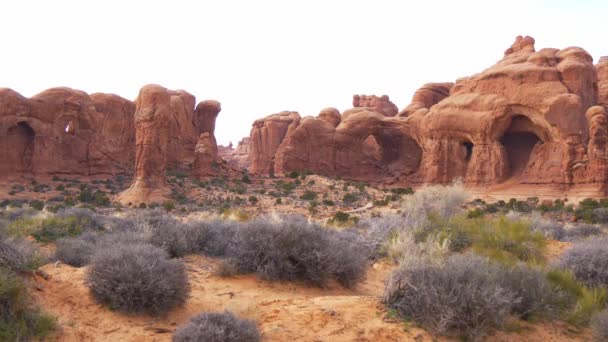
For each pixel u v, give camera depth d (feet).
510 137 191.83
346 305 22.59
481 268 22.94
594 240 34.50
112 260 22.74
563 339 20.80
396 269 22.75
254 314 22.06
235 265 30.45
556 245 41.32
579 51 182.50
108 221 57.41
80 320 20.38
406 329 19.90
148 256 23.70
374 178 225.56
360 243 39.01
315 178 180.14
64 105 167.53
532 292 22.65
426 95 253.24
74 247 34.88
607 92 209.46
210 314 19.61
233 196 143.02
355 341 19.21
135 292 21.81
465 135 190.19
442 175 193.67
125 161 193.26
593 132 159.02
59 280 23.81
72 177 165.58
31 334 17.92
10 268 20.66
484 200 166.61
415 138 217.15
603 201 138.00
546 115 169.07
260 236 30.35
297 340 19.33
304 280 29.71
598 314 21.67
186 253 37.04
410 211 50.88
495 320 19.85
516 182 176.96
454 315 19.58
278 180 180.96
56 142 164.14
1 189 141.18
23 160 157.99
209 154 170.19
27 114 157.99
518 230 39.78
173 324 21.45
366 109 242.37
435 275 21.43
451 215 49.75
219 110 225.56
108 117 189.98
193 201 134.62
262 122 280.92
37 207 117.50
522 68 180.04
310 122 220.84
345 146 223.92
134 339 19.36
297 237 30.04
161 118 138.21
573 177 162.09
